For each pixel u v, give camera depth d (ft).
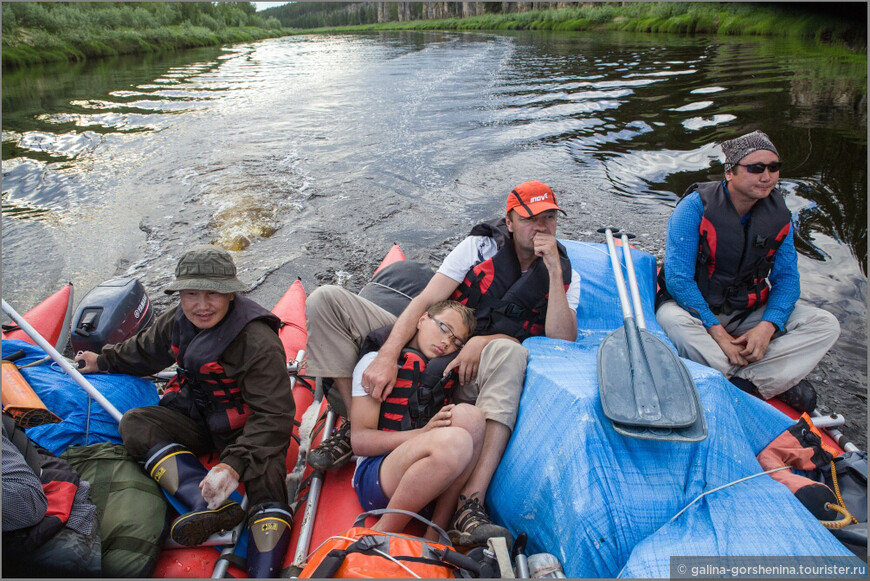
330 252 15.88
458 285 8.37
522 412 6.81
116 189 21.17
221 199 19.77
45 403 7.80
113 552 6.28
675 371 6.56
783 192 17.54
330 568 5.25
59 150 26.61
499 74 48.75
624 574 5.21
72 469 6.59
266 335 7.24
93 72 60.64
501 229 8.27
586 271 10.07
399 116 32.86
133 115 34.86
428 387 7.13
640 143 24.45
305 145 26.76
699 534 5.44
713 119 27.09
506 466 6.68
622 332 7.28
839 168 19.33
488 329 8.27
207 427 7.80
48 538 5.84
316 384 9.49
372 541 5.55
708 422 6.32
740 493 5.87
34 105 38.50
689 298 9.46
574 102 33.83
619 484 5.81
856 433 9.48
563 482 5.97
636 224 16.63
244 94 42.93
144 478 7.02
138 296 11.09
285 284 14.30
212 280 6.84
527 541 6.32
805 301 12.61
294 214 18.42
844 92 30.96
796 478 6.57
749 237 9.04
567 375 6.72
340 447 7.66
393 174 21.97
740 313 9.67
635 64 48.39
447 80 46.52
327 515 7.16
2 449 5.65
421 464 6.10
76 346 10.28
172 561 6.58
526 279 8.07
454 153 24.52
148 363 8.29
